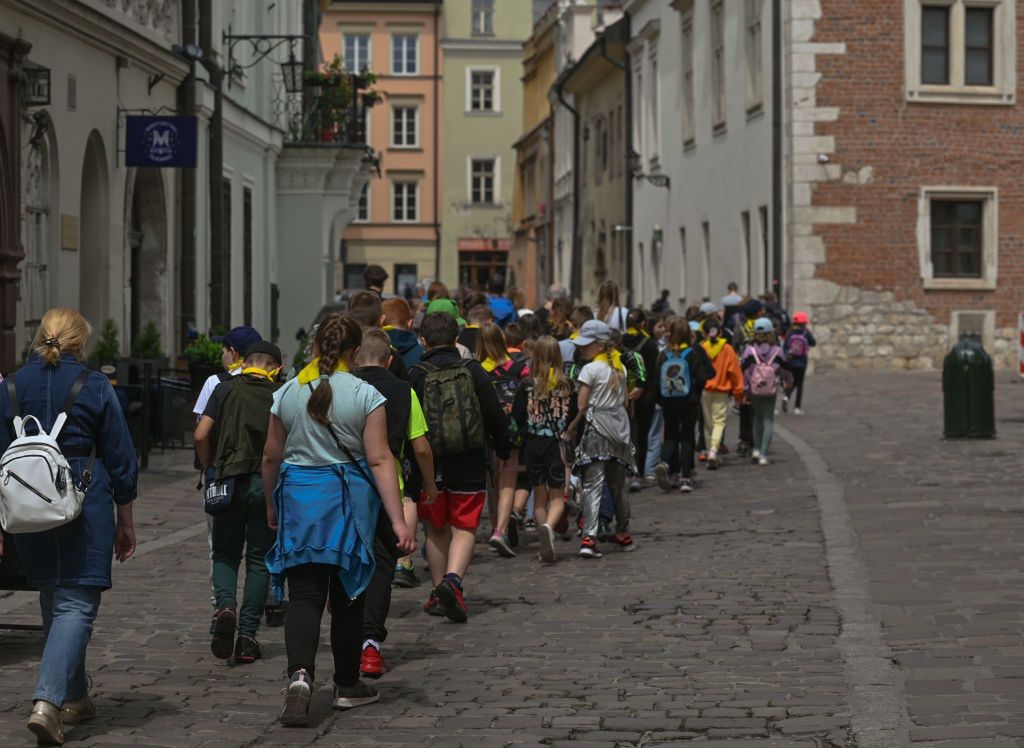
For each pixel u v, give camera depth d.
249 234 40.28
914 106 44.72
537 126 97.69
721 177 52.72
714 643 11.88
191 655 11.82
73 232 25.16
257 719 9.84
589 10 84.38
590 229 80.06
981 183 45.12
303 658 9.61
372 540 9.89
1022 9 45.03
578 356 20.88
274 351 12.19
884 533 17.06
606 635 12.41
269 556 9.80
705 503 20.95
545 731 9.37
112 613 13.38
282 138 44.69
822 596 13.66
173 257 31.66
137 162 27.30
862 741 8.72
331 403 9.80
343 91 48.81
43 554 9.17
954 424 26.81
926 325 45.00
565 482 17.53
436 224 114.00
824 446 26.92
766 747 8.78
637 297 68.56
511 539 17.83
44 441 9.03
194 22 31.98
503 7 113.94
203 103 32.41
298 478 9.76
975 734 8.73
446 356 13.69
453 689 10.62
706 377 22.31
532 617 13.38
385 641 12.45
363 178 50.34
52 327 9.50
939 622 12.18
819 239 44.62
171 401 26.02
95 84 26.09
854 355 44.88
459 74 113.81
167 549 16.92
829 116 44.59
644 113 66.38
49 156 24.17
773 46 45.53
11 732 9.35
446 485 13.36
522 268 107.81
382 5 113.25
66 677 9.04
